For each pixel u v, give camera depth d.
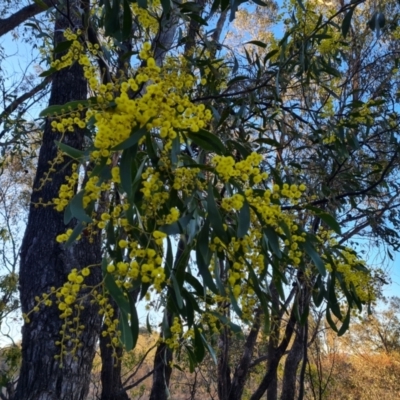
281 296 1.52
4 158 4.14
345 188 3.15
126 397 2.63
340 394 9.15
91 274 2.24
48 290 2.17
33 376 2.05
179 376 5.27
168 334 1.48
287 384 3.60
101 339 2.61
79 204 1.15
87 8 2.02
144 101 1.05
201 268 1.24
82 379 2.14
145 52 1.23
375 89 3.91
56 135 2.48
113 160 1.29
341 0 4.26
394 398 9.64
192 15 2.11
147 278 1.05
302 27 2.80
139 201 1.23
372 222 3.38
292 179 2.77
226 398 3.13
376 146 3.69
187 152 1.65
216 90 2.61
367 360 10.01
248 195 1.25
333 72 2.77
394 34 3.70
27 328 2.14
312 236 1.46
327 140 2.82
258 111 2.70
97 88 1.28
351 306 1.72
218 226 1.17
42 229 2.29
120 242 1.13
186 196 1.27
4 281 3.25
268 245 1.41
